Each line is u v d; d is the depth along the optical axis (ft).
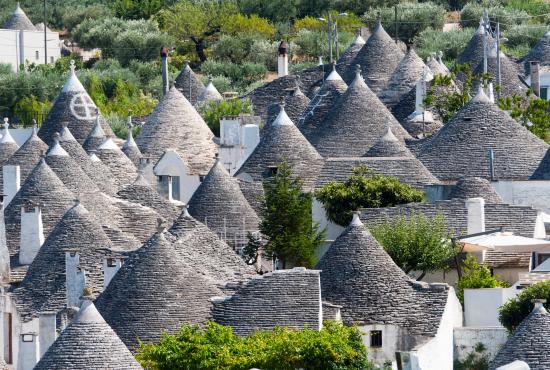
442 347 489.67
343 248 505.66
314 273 483.10
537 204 639.76
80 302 509.76
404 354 464.24
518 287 510.58
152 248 486.38
